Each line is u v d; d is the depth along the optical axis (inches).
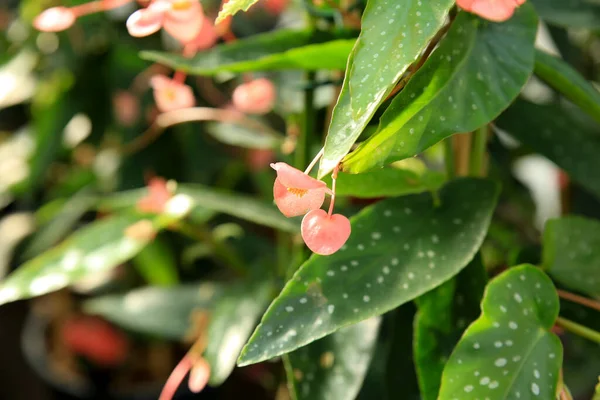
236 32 40.4
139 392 41.3
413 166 27.5
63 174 49.8
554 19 27.8
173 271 42.8
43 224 43.8
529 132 27.6
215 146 42.4
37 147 42.5
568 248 24.9
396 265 22.5
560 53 33.1
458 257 22.6
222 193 29.5
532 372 21.4
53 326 47.4
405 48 18.9
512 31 22.2
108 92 42.6
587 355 30.4
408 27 19.0
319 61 24.3
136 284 47.7
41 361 44.4
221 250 33.4
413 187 24.2
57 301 47.4
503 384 21.3
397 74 18.8
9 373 50.1
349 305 21.8
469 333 21.5
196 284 40.3
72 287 46.9
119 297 39.2
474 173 26.0
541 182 45.3
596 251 24.8
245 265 33.9
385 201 23.7
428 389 23.4
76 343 44.6
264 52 25.9
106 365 44.4
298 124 29.5
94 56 42.1
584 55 36.8
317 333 21.4
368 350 24.8
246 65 24.6
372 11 19.2
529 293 22.1
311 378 24.6
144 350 45.3
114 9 40.1
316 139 32.5
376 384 28.6
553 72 23.9
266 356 21.1
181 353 44.4
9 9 48.5
